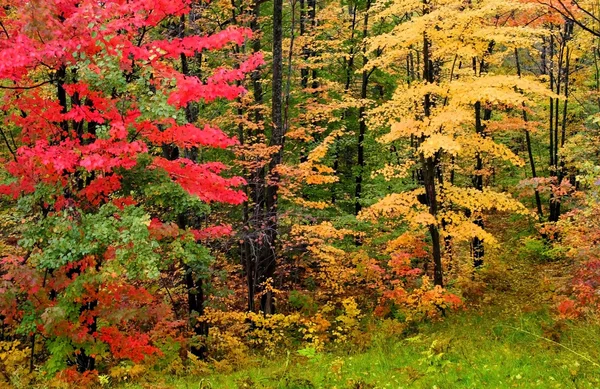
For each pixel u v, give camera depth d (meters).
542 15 13.52
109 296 7.75
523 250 17.75
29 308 7.48
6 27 7.13
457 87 10.59
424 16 10.53
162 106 6.86
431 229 11.87
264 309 13.20
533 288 13.23
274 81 12.93
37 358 10.27
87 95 7.57
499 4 10.15
